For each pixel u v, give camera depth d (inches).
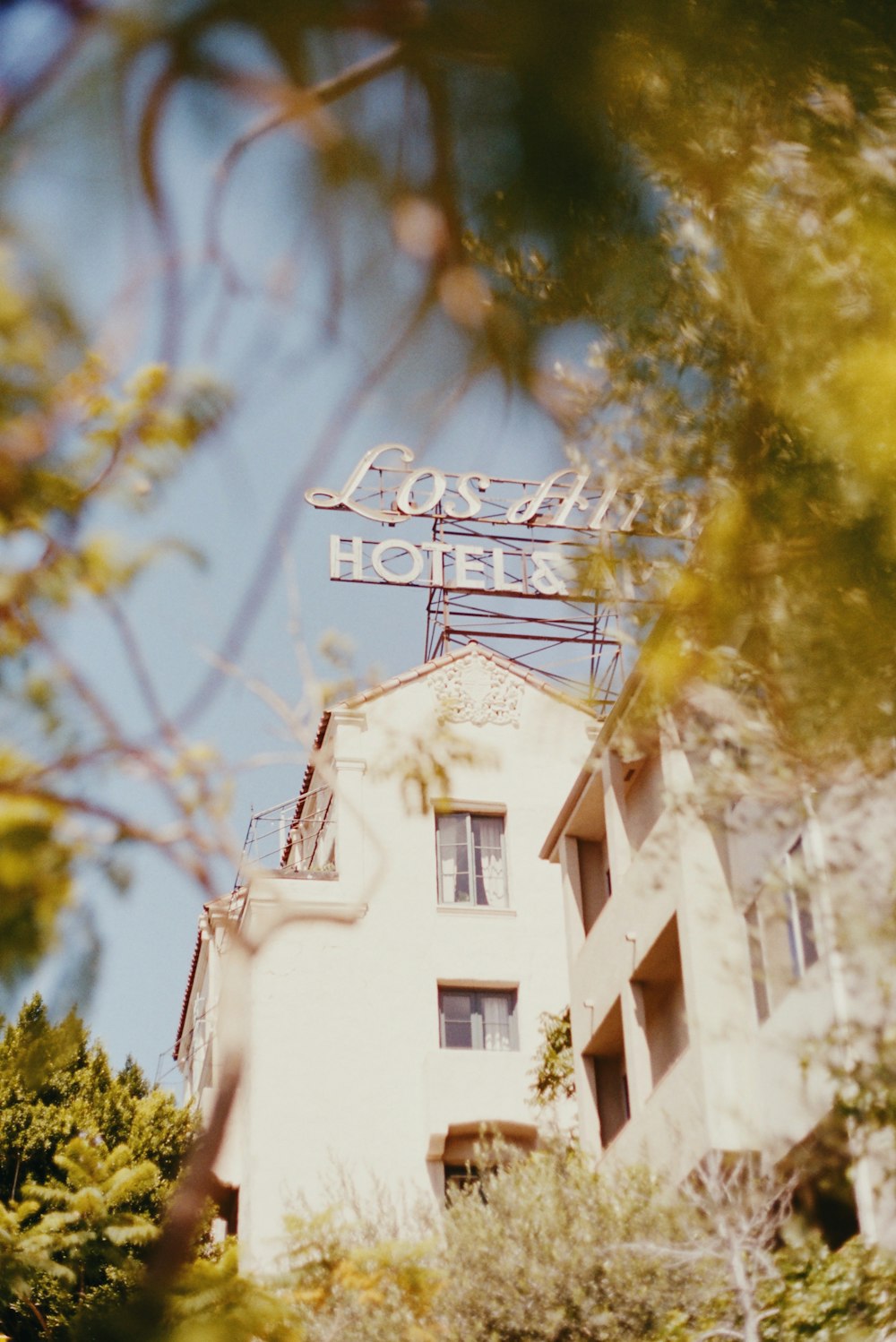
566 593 245.3
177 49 126.0
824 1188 536.1
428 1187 1027.3
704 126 176.2
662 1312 645.3
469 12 140.9
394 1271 732.7
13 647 157.8
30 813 152.2
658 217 170.2
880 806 370.9
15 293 134.0
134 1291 141.4
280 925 147.7
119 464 156.8
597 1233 681.6
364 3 135.1
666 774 751.7
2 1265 676.7
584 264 161.0
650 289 170.4
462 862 1132.5
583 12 150.3
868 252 202.8
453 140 145.0
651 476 221.3
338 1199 941.2
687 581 225.6
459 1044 1090.1
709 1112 669.3
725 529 215.2
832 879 379.9
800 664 226.8
